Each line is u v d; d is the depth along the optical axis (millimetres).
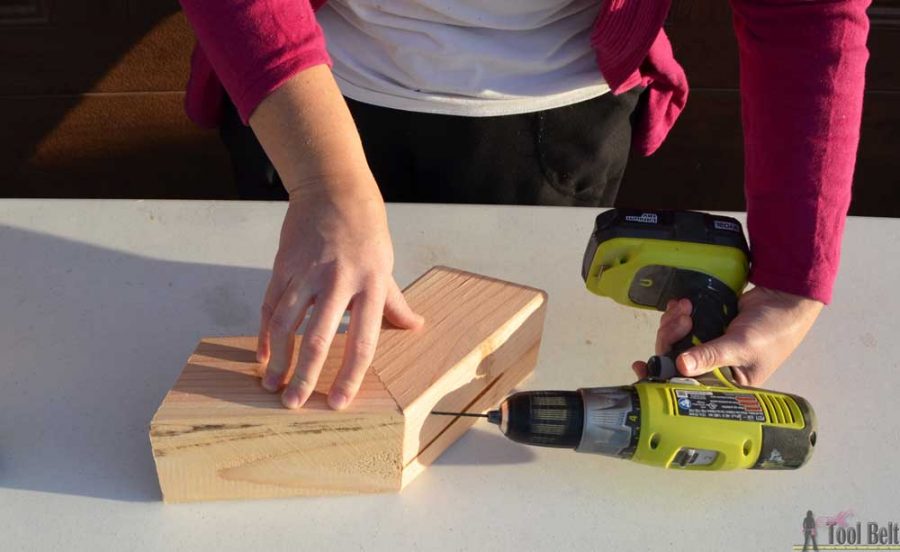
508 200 1317
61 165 1859
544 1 1072
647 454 872
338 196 837
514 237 1230
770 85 1003
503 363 985
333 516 874
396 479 888
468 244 1212
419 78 1142
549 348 1083
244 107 847
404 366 898
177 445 826
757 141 1024
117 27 1667
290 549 838
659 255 998
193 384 861
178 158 1887
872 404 1023
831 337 1107
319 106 840
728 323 1003
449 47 1093
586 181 1331
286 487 882
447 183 1297
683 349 982
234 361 898
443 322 959
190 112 1308
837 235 986
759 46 1008
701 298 1010
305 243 835
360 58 1156
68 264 1142
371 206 850
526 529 870
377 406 845
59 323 1059
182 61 1729
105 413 956
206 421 817
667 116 1439
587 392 882
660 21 1076
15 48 1675
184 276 1141
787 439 872
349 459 865
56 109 1770
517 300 998
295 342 923
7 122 1780
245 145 1310
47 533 836
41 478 884
